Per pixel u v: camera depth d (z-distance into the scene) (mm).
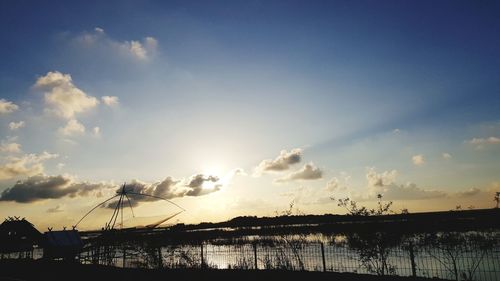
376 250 16938
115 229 26594
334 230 32594
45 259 27719
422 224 28703
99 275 20609
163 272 20281
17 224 33594
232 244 33562
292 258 20922
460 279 15867
